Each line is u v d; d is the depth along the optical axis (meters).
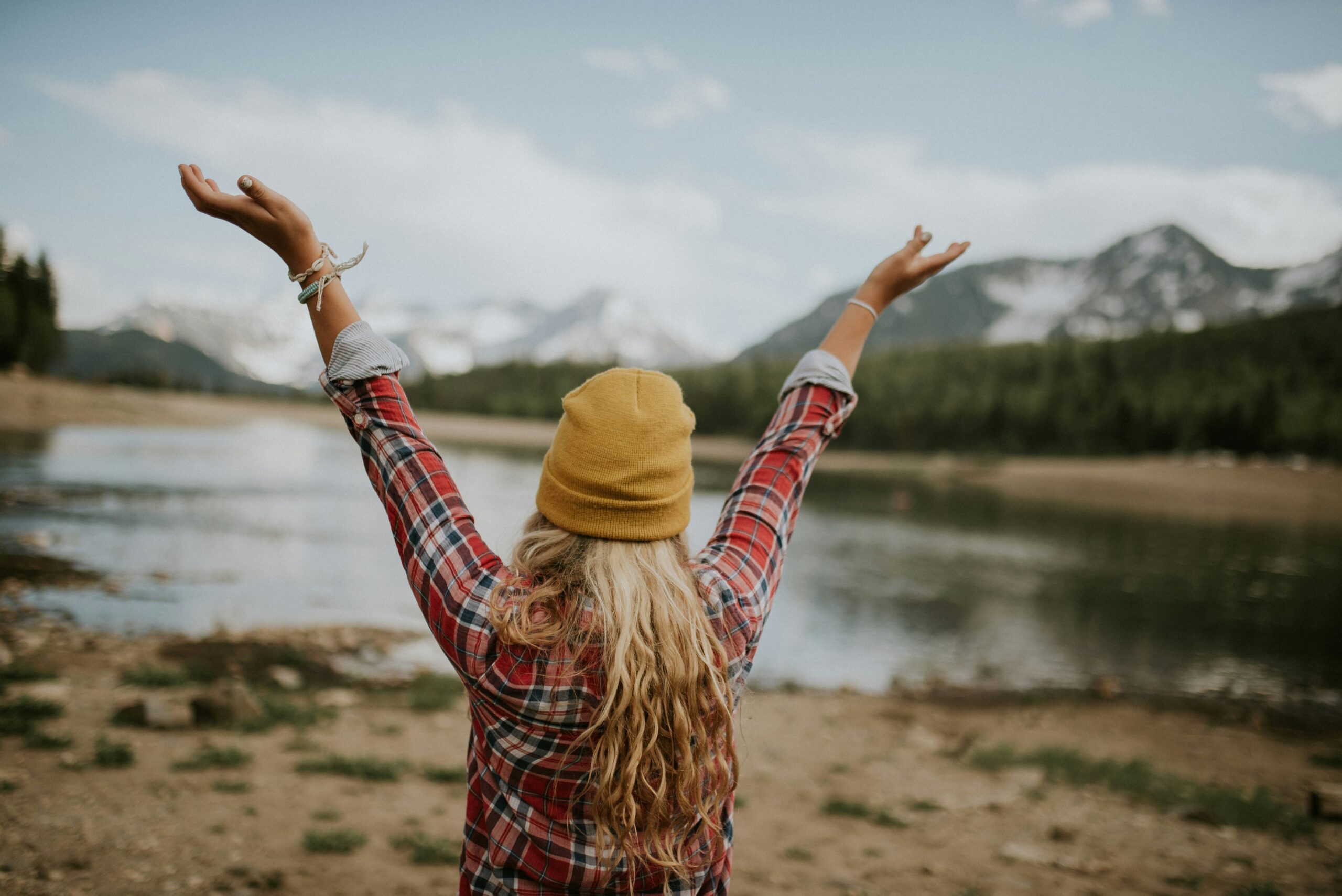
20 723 6.02
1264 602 20.59
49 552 16.08
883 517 38.03
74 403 68.94
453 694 8.77
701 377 146.00
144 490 27.95
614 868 0.87
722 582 0.97
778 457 1.15
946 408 112.88
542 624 0.86
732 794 0.97
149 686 7.70
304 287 1.00
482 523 22.95
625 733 0.85
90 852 3.97
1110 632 16.67
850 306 1.28
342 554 18.64
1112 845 5.27
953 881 4.59
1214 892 4.46
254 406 135.62
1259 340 133.62
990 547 29.11
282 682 8.64
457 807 5.27
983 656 14.27
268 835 4.47
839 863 4.88
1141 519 42.53
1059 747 8.86
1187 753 8.89
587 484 0.90
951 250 1.27
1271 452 90.12
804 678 12.23
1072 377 130.38
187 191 0.94
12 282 87.19
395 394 1.02
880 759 7.68
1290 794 7.23
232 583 14.70
